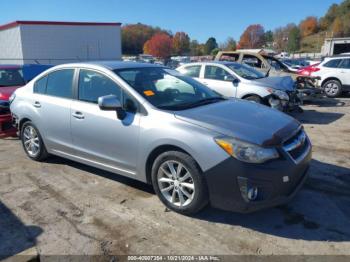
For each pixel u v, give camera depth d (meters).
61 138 4.77
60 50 29.06
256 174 3.16
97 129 4.21
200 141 3.35
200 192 3.43
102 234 3.37
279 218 3.63
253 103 4.50
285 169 3.24
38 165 5.25
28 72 8.35
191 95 4.40
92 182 4.58
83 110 4.36
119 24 31.06
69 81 4.68
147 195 4.18
